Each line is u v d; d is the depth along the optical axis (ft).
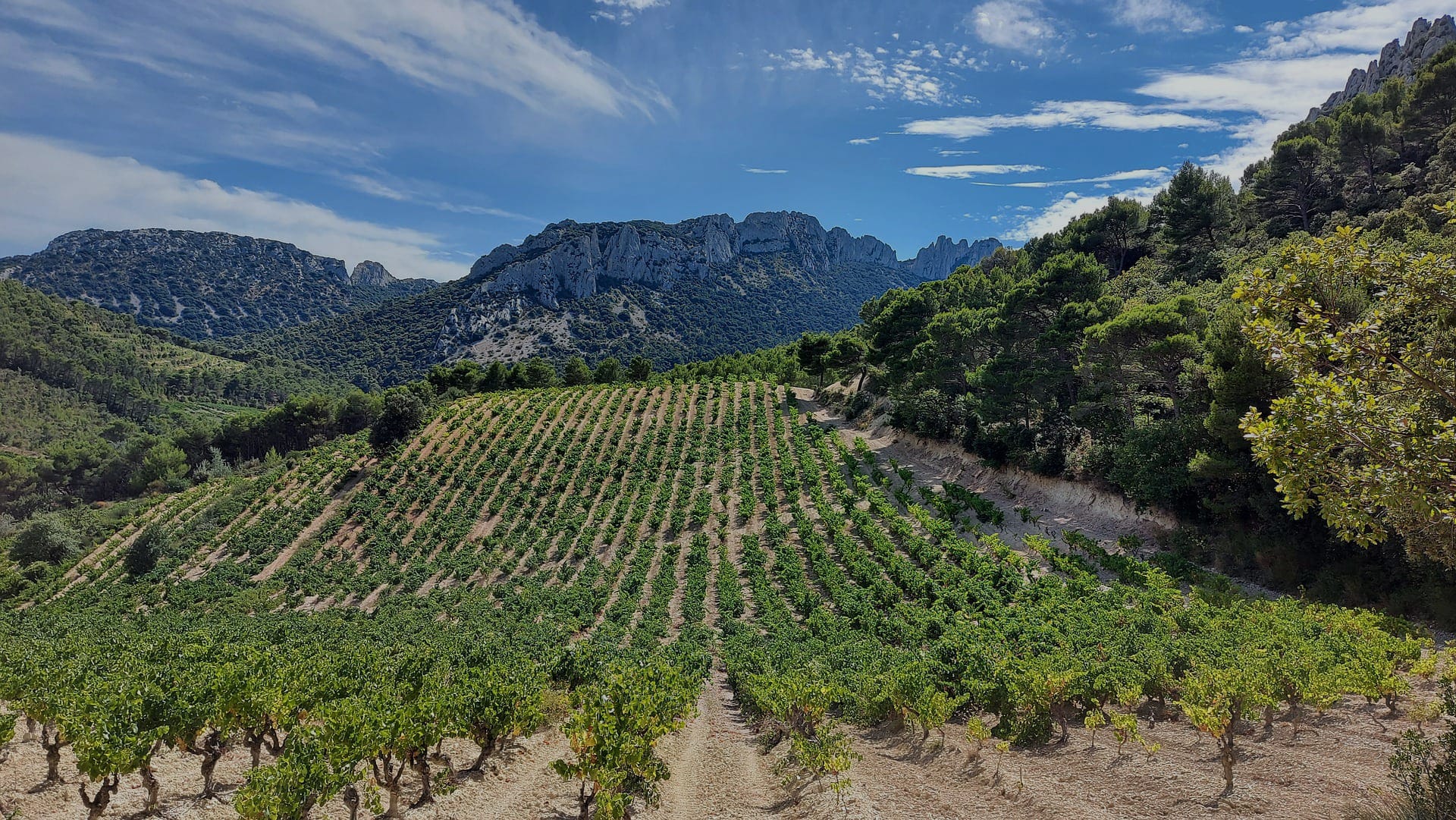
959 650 68.59
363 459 221.66
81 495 328.49
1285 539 95.35
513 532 172.76
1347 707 52.26
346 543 175.01
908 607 103.91
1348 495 29.27
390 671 56.03
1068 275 158.92
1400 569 83.46
